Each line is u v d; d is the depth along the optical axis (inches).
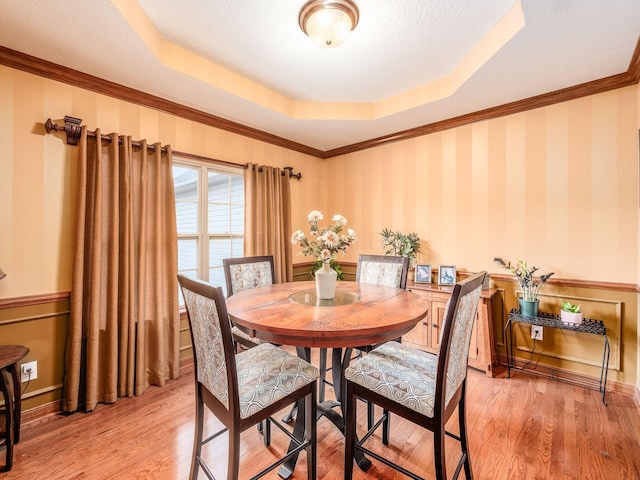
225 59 91.4
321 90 111.7
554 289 101.1
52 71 80.0
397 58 90.6
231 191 130.2
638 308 87.2
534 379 99.3
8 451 60.2
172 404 85.4
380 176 147.0
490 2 68.2
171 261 100.3
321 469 62.3
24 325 76.9
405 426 76.4
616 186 91.2
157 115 102.2
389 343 69.5
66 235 83.2
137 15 68.7
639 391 84.0
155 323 95.9
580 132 96.5
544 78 89.7
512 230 109.6
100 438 70.7
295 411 78.5
